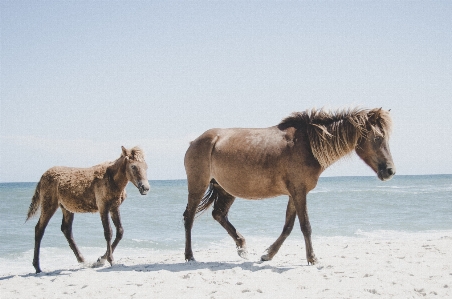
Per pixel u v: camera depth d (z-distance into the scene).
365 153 7.26
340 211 25.89
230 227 8.68
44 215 9.02
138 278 6.83
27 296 6.16
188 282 6.43
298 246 11.98
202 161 8.08
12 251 14.30
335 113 7.41
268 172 7.45
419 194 38.25
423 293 5.38
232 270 7.06
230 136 7.93
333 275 6.50
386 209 26.73
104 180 8.53
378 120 7.10
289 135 7.46
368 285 5.84
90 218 23.58
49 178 8.97
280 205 30.41
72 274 7.50
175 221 22.41
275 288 5.88
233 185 7.79
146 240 16.31
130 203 34.12
